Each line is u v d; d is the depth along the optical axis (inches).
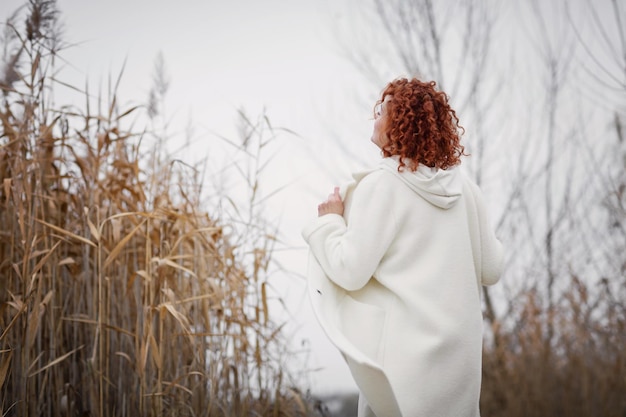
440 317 80.4
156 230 121.3
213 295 121.5
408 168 83.6
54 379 115.2
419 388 79.5
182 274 127.5
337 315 84.1
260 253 133.1
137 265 131.5
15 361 109.3
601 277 188.9
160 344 111.6
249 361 128.1
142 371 108.7
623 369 175.8
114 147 133.2
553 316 192.7
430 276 81.4
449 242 82.7
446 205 82.8
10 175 119.9
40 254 113.6
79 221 124.3
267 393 128.0
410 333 80.8
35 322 104.9
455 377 80.0
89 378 113.8
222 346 126.3
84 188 125.0
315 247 86.0
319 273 85.7
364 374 75.4
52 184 124.7
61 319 113.1
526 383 184.4
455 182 84.2
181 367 125.3
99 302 111.2
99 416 109.7
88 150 124.6
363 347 82.1
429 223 82.8
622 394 174.6
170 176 135.6
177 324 125.2
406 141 84.0
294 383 133.3
